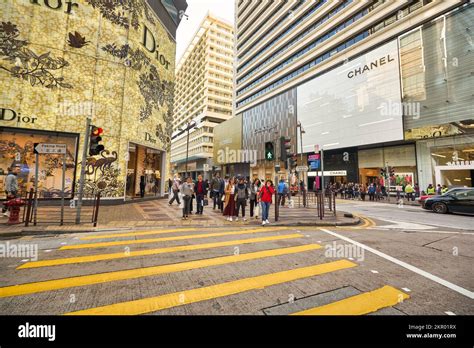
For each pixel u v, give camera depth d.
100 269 3.75
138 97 14.74
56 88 11.71
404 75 21.47
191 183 9.77
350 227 8.08
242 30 51.97
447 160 19.48
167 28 18.34
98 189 12.32
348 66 26.59
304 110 32.47
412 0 21.59
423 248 5.29
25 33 11.21
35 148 6.91
